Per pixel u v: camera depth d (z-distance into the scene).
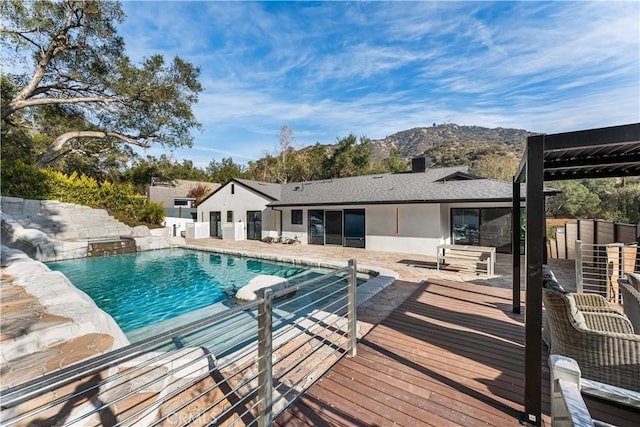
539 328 2.32
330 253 12.36
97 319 4.37
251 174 37.16
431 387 2.82
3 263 7.54
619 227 7.09
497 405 2.55
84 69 15.64
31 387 1.16
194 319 6.06
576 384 1.36
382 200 12.19
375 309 5.08
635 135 2.07
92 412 1.55
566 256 9.68
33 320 4.11
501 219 11.49
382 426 2.35
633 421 2.28
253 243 16.20
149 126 18.39
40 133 19.36
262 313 2.23
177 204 31.77
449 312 4.83
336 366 3.21
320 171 31.48
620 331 2.96
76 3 13.45
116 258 13.12
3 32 12.94
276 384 2.93
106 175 25.52
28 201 14.45
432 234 11.77
